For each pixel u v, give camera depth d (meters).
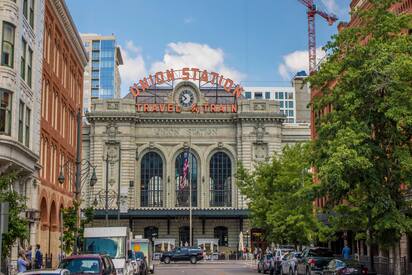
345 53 31.67
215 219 98.69
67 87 59.03
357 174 29.31
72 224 39.75
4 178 23.55
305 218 50.69
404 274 40.41
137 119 98.94
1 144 34.50
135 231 97.50
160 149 99.38
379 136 30.28
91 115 97.50
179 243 98.12
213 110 100.12
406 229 29.58
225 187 99.56
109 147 97.62
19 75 37.34
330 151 28.72
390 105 28.17
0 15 35.56
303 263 37.28
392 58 28.44
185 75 101.94
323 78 31.52
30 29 41.25
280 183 54.62
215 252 95.38
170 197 98.38
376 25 31.00
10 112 36.12
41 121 46.06
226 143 99.81
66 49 58.12
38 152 43.59
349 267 31.20
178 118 99.25
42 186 46.69
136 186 98.50
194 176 99.69
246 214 93.88
